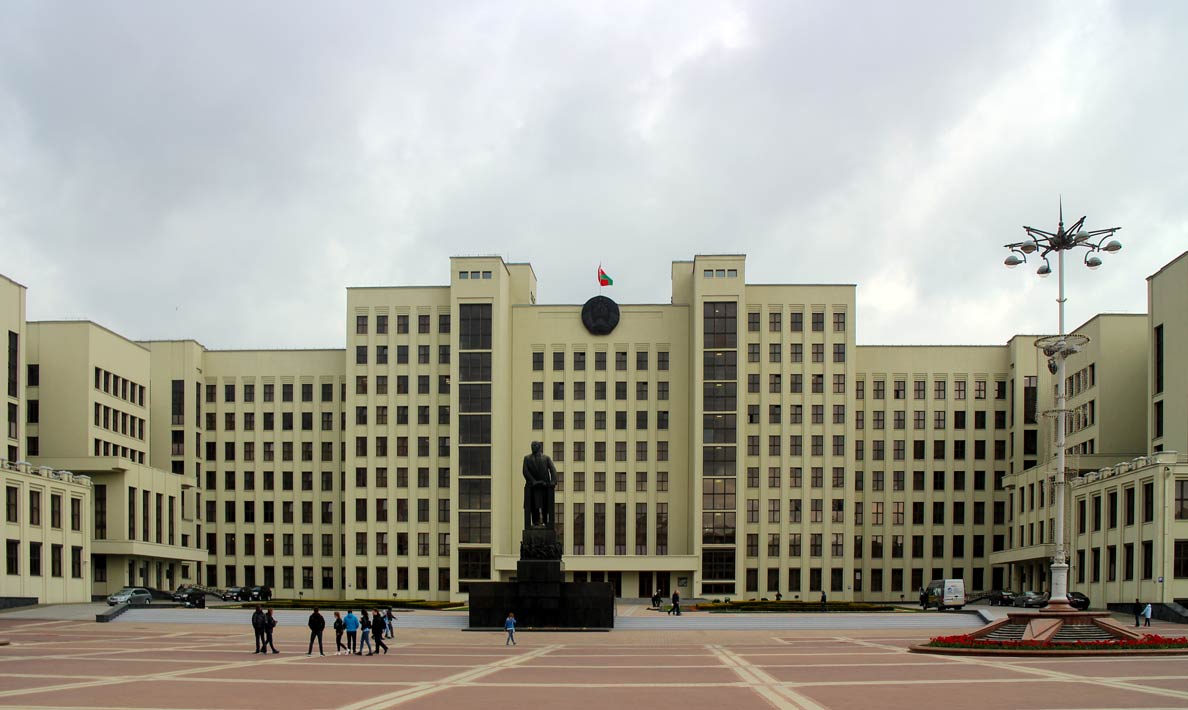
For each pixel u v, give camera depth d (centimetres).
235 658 4966
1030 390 13112
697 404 12619
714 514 12450
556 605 7294
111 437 12162
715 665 4678
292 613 8275
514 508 13025
